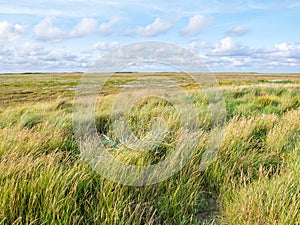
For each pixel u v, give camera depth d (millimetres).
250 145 4125
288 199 2455
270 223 2242
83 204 2438
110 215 2258
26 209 2256
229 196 2771
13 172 2670
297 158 3461
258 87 10992
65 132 4738
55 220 2131
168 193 2715
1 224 2053
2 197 2295
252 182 2973
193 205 2666
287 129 4656
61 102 8703
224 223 2473
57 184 2430
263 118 5422
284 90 10375
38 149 3773
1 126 5344
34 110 7297
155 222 2484
